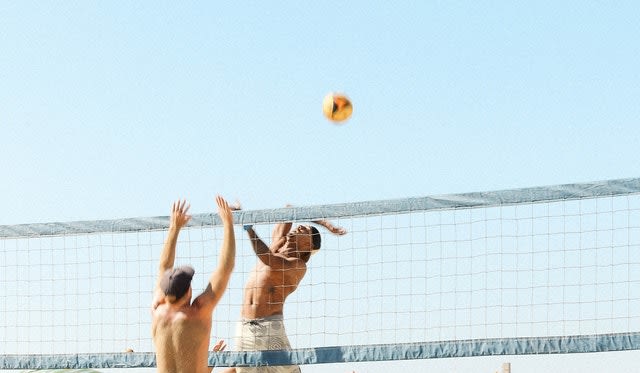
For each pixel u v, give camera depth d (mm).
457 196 8172
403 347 8023
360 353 8141
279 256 8625
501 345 7836
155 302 7402
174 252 7621
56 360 8750
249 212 8516
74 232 9062
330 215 8375
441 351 7945
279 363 8305
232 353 8406
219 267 7430
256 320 8477
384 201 8305
